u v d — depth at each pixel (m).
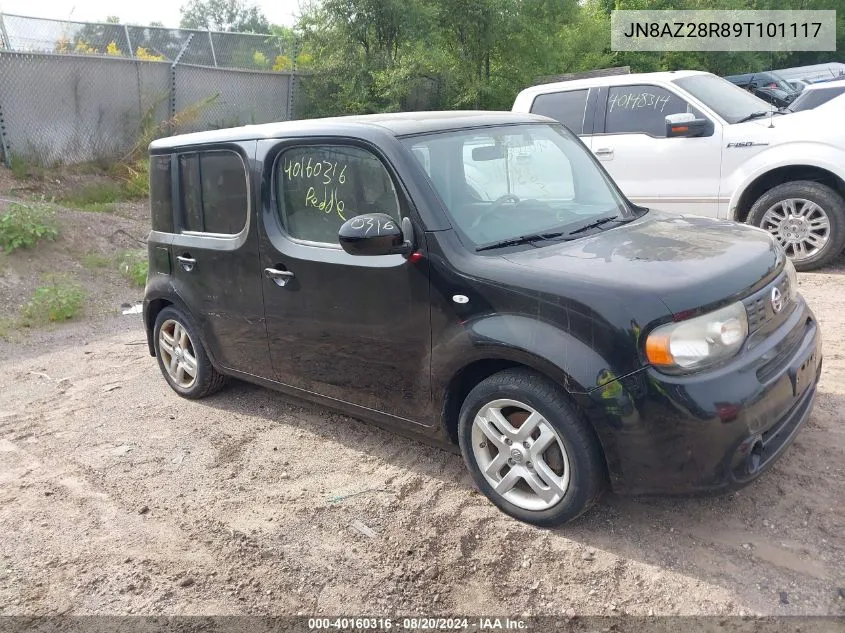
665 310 2.95
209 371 5.16
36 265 8.82
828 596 2.85
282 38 17.00
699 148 7.64
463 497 3.76
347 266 3.81
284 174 4.21
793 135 7.16
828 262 7.46
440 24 17.55
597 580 3.07
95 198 12.05
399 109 16.31
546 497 3.34
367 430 4.64
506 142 4.13
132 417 5.16
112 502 4.02
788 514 3.35
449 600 3.05
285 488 4.03
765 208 7.41
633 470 3.04
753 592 2.91
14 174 11.71
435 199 3.56
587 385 3.02
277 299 4.23
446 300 3.44
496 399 3.39
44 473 4.41
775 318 3.35
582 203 4.20
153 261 5.24
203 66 14.57
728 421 2.92
